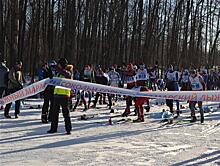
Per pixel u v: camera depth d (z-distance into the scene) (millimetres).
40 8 37750
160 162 8172
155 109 19125
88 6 33906
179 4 40312
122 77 22203
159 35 44875
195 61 45469
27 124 12703
